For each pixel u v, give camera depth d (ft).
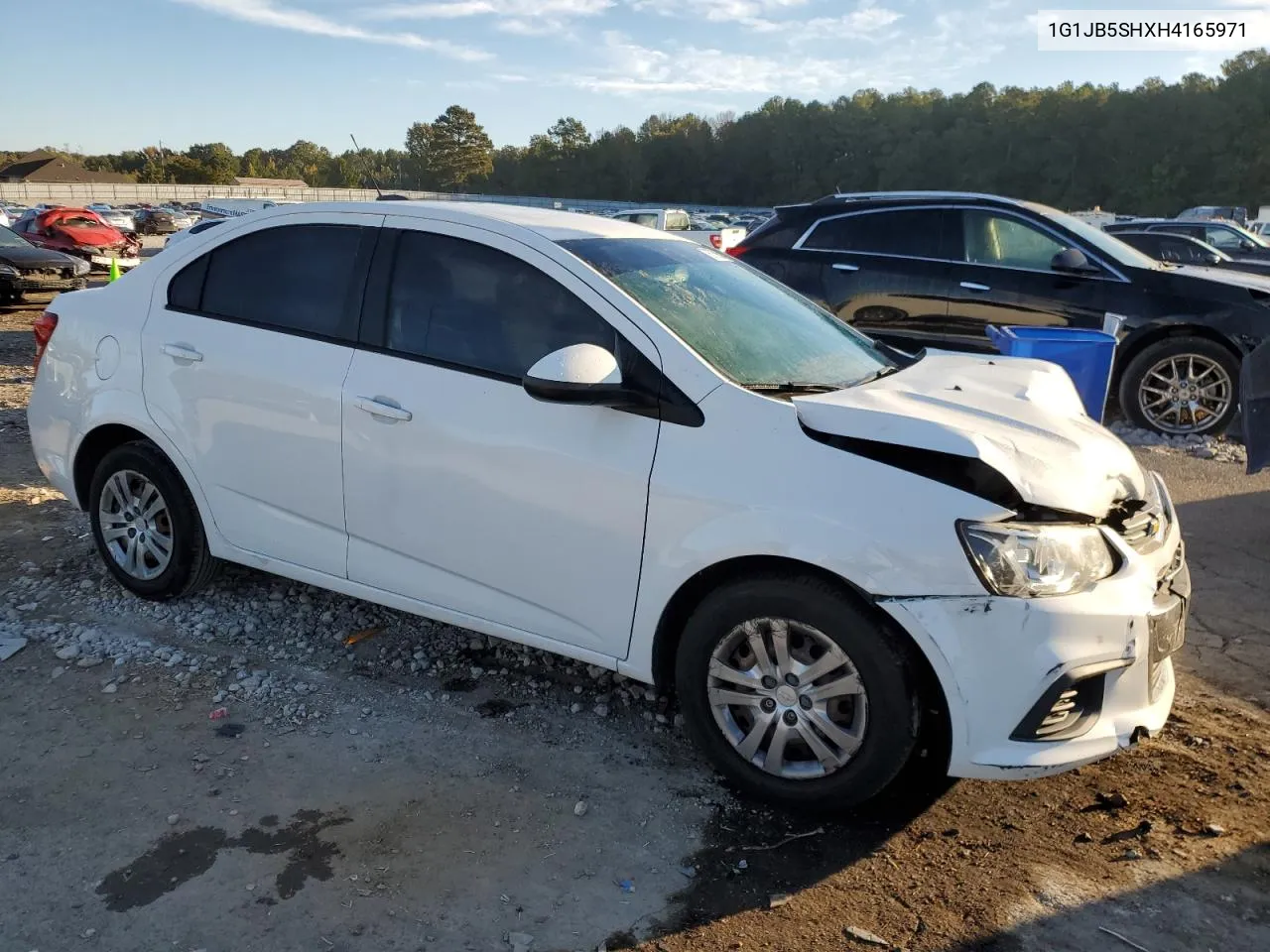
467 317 11.32
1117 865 9.20
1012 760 8.82
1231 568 16.79
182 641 13.21
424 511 11.37
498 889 8.71
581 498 10.31
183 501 13.51
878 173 384.27
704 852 9.32
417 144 471.21
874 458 9.17
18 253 52.44
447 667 12.78
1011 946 8.16
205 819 9.53
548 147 455.22
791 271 28.40
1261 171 301.84
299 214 12.75
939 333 26.89
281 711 11.58
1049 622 8.71
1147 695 9.43
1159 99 320.09
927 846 9.45
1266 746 11.28
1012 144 348.38
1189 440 25.12
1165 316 24.79
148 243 135.33
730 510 9.48
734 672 9.86
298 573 12.66
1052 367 13.08
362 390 11.67
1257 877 9.04
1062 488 9.18
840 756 9.44
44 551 16.17
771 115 414.21
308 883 8.70
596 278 10.76
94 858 8.93
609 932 8.23
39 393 14.70
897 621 8.92
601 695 12.21
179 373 13.16
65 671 12.32
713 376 9.96
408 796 10.02
